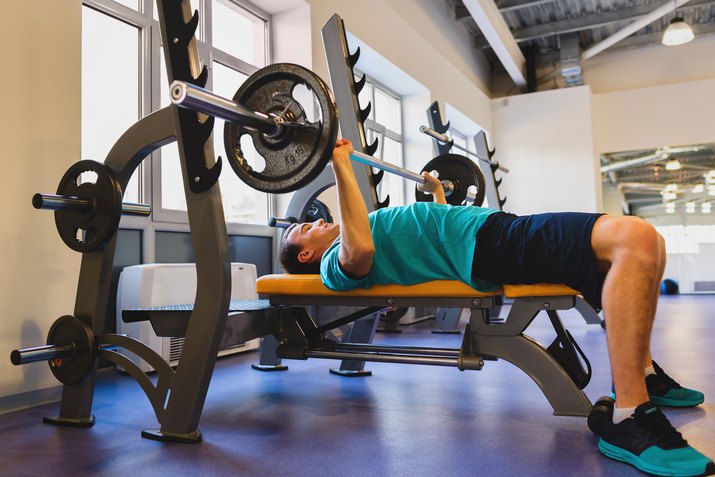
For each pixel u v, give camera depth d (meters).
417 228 1.45
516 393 1.78
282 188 1.28
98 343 1.52
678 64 7.04
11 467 1.18
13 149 1.75
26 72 1.80
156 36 2.81
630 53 7.23
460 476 1.07
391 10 4.60
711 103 6.63
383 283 1.50
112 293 2.44
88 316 1.53
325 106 1.22
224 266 1.34
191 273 2.46
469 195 2.67
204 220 1.35
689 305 5.49
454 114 6.23
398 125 5.43
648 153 7.05
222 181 3.28
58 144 1.88
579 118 6.87
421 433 1.37
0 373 1.67
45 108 1.85
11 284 1.72
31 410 1.71
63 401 1.55
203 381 1.34
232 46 3.39
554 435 1.32
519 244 1.31
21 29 1.80
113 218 1.46
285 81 1.29
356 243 1.38
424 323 4.23
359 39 4.05
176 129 1.38
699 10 6.43
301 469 1.13
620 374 1.14
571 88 6.93
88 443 1.35
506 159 7.19
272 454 1.23
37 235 1.79
